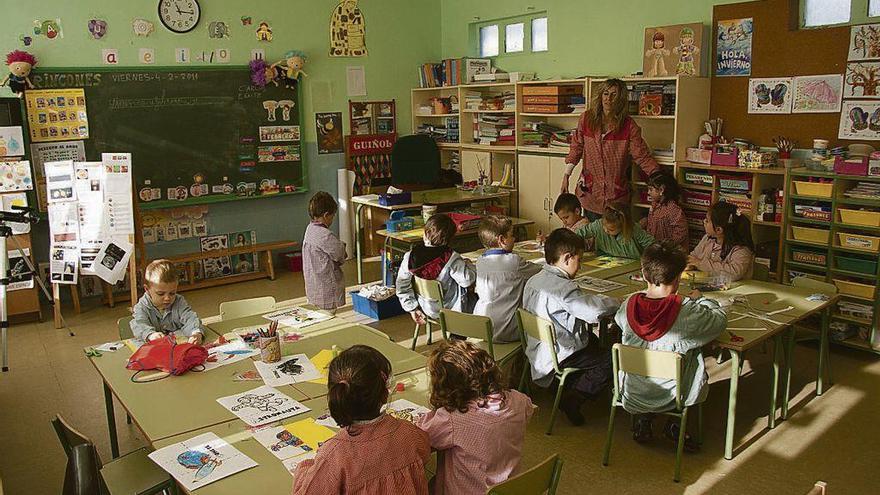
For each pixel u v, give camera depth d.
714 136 5.35
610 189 5.50
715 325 3.08
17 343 5.23
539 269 4.00
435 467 2.31
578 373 3.60
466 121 7.50
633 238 4.71
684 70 5.42
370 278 6.64
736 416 3.74
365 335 3.15
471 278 4.21
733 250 4.16
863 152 4.50
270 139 7.07
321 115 7.41
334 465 1.82
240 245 7.06
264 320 3.41
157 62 6.38
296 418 2.34
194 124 6.62
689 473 3.20
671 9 5.63
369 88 7.71
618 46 6.10
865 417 3.70
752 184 4.96
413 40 7.95
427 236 4.30
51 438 3.73
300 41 7.17
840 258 4.53
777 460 3.29
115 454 3.31
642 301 3.22
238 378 2.69
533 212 6.76
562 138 6.46
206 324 3.38
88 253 5.59
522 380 3.85
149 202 6.48
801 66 4.90
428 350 4.72
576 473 3.22
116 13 6.13
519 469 2.13
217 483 1.95
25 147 5.66
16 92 5.75
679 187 5.18
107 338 5.29
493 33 7.52
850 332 4.57
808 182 4.57
